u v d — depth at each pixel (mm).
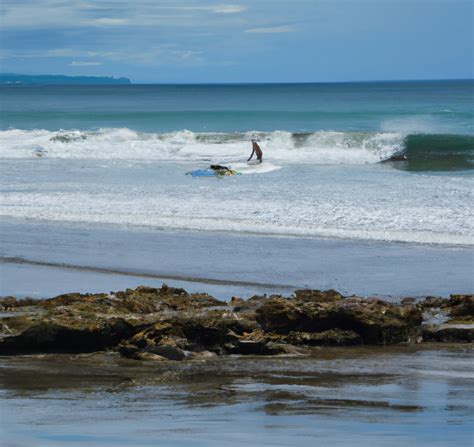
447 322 27531
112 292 29562
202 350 24250
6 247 42500
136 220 49125
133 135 103125
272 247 41719
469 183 63906
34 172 74750
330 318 25922
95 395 18719
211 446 13844
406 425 15758
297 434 14883
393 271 36562
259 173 73875
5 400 18172
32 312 26000
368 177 69750
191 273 36344
